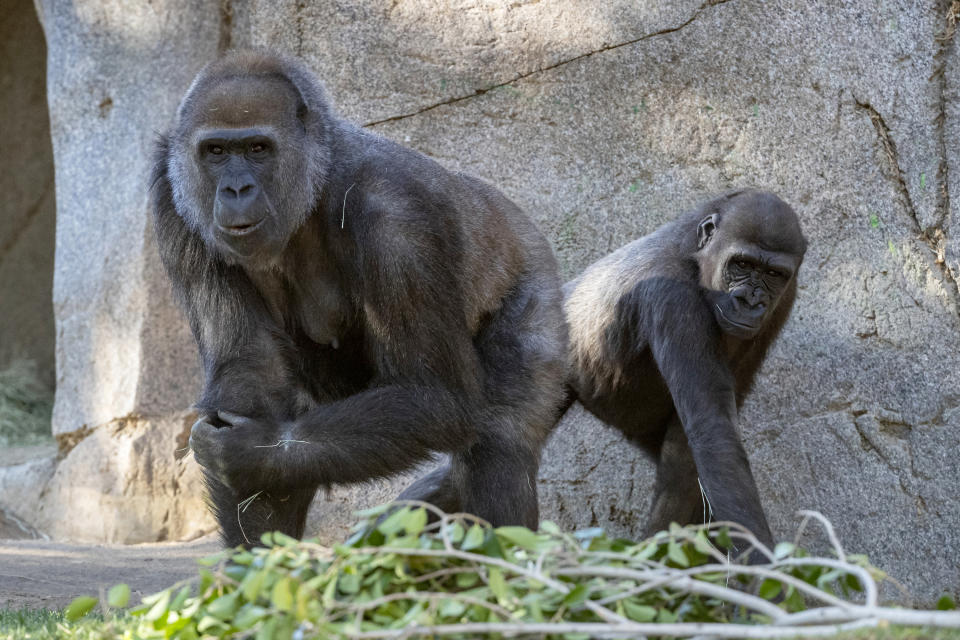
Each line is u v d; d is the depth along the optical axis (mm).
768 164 14672
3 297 31062
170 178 9984
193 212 9734
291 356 10273
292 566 7273
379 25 16156
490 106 15773
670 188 15078
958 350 13812
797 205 14539
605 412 13398
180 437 19094
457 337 9703
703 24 14945
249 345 10016
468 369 9797
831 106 14453
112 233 19703
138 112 19594
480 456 10305
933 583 13609
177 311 19125
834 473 14102
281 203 9570
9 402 27781
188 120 9711
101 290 19703
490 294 10672
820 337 14297
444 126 15930
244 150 9469
